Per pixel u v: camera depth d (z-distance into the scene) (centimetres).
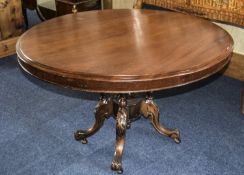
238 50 253
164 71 122
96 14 187
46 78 127
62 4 314
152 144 190
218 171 170
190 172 170
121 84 120
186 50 139
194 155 181
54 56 134
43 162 178
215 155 181
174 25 169
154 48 142
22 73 271
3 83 257
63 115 218
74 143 192
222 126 205
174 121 211
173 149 186
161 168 173
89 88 122
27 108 225
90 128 189
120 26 168
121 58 132
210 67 129
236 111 220
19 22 297
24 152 185
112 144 191
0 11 280
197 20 176
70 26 168
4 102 232
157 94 241
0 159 180
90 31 161
